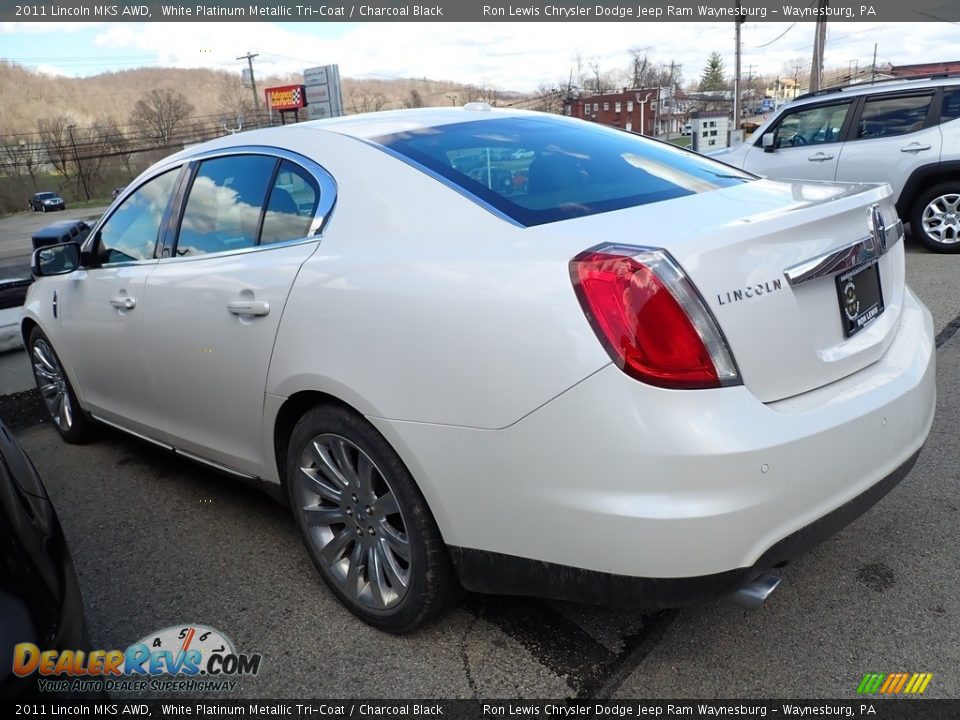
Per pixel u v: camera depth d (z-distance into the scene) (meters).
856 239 2.11
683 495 1.71
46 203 60.25
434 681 2.16
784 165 8.36
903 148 7.51
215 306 2.64
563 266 1.83
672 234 1.86
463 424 1.94
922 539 2.68
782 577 2.52
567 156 2.58
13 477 1.86
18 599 1.55
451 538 2.07
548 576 1.94
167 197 3.14
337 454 2.34
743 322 1.80
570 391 1.78
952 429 3.55
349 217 2.38
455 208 2.20
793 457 1.77
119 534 3.18
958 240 7.44
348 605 2.45
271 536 3.07
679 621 2.33
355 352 2.16
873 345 2.16
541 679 2.14
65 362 3.84
